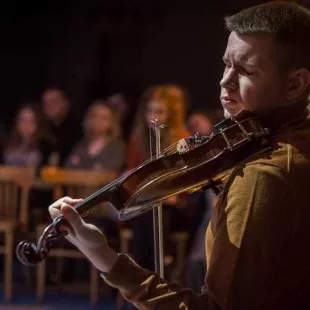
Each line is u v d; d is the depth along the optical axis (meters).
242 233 1.65
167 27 10.55
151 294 1.68
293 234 1.70
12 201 6.57
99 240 1.69
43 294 6.66
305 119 1.82
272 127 1.78
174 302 1.66
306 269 1.74
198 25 10.41
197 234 5.66
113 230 6.34
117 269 1.69
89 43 10.77
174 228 6.04
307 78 1.76
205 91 10.39
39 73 10.95
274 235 1.66
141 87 10.65
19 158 7.32
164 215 5.93
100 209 6.39
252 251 1.65
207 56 10.38
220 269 1.66
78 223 1.67
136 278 1.69
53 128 7.53
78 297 6.77
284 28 1.72
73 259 7.19
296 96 1.77
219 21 10.30
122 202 1.77
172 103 5.71
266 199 1.66
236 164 1.75
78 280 7.34
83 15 10.79
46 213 6.89
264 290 1.67
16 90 10.97
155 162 1.76
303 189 1.70
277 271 1.70
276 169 1.69
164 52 10.57
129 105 10.50
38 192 6.89
